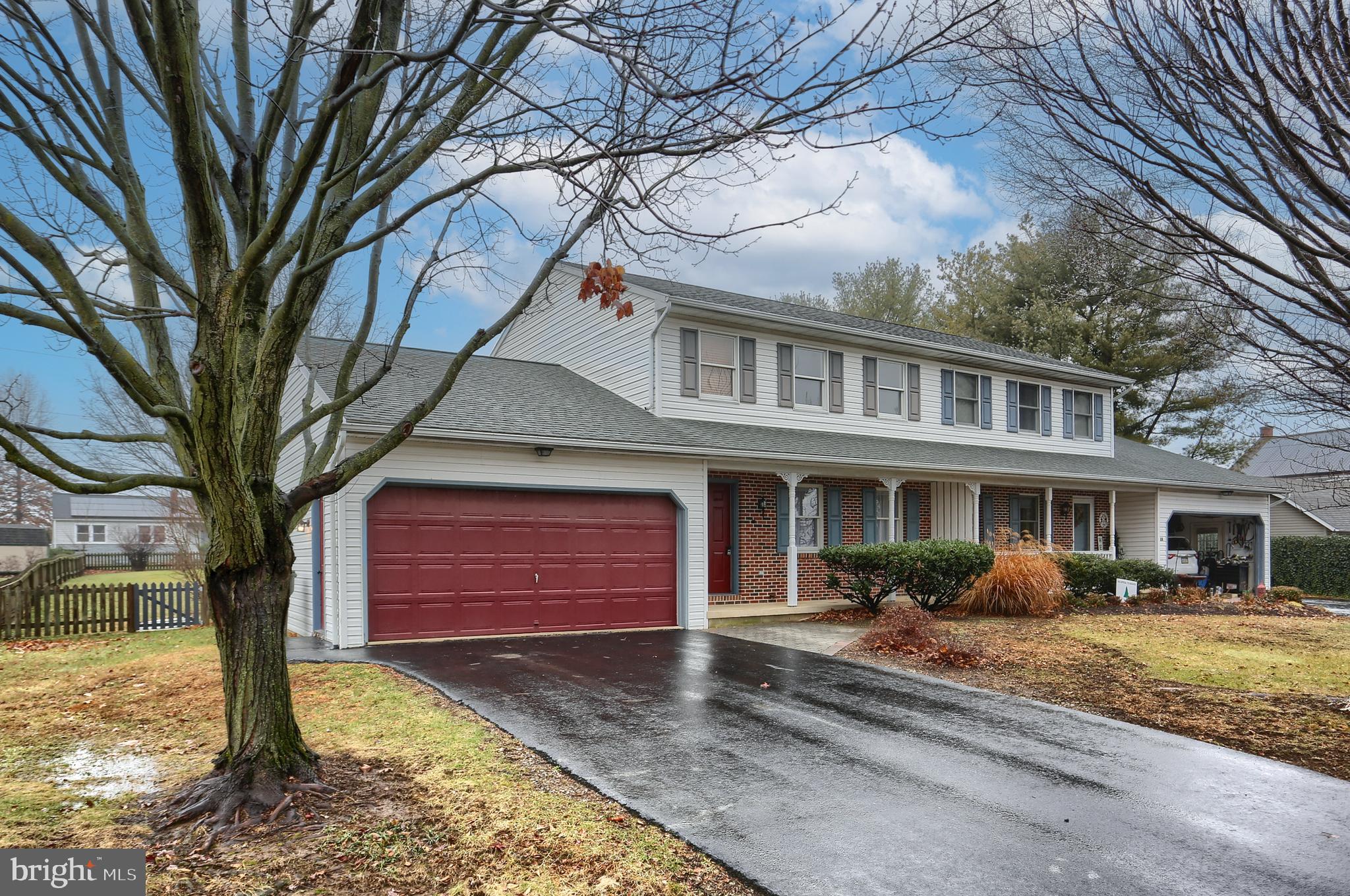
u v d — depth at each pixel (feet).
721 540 54.54
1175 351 82.28
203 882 13.76
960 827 16.57
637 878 14.07
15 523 182.09
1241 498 83.76
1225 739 23.77
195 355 14.43
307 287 17.94
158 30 13.20
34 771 19.65
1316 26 14.79
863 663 34.88
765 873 14.30
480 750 20.88
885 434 63.52
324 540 40.55
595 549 43.96
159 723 24.27
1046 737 23.48
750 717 25.00
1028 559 54.44
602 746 21.48
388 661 33.04
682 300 52.03
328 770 18.97
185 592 48.49
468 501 40.45
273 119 17.20
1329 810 17.99
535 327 67.97
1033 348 110.93
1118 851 15.62
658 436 46.39
